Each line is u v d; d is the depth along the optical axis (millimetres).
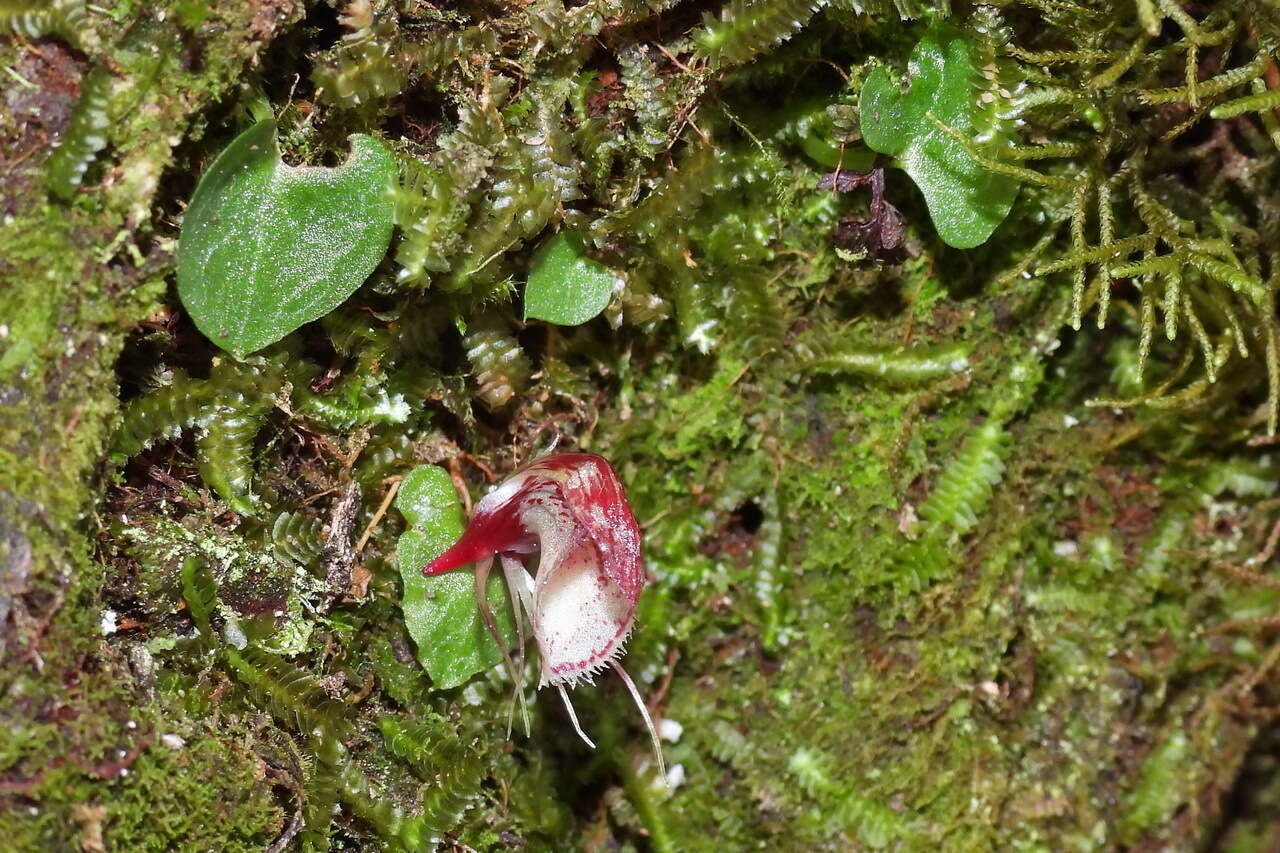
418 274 283
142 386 282
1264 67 285
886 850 302
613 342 295
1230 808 311
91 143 274
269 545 285
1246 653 308
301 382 287
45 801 272
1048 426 302
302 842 284
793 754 301
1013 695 304
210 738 280
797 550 301
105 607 280
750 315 294
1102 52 286
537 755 296
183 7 275
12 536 272
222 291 279
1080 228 287
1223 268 288
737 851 301
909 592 300
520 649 285
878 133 287
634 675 298
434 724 291
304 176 280
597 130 287
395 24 282
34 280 274
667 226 289
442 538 289
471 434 294
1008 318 298
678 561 299
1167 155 294
